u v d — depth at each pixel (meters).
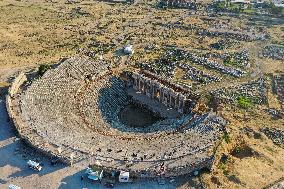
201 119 123.62
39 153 104.06
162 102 140.75
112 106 138.50
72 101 132.00
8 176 96.69
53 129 113.69
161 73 162.62
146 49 185.12
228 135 116.75
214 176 99.00
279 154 118.88
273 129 132.50
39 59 169.88
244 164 107.44
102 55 175.25
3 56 170.62
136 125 131.62
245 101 146.50
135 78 145.62
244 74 165.88
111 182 95.12
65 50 180.38
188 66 170.00
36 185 94.06
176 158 101.75
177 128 121.31
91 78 146.12
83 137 112.69
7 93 130.75
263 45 193.50
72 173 97.31
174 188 94.44
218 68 169.38
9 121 116.50
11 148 105.69
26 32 198.25
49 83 137.12
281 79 162.75
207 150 105.69
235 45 193.12
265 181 102.50
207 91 152.00
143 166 98.50
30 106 122.94
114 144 110.31
